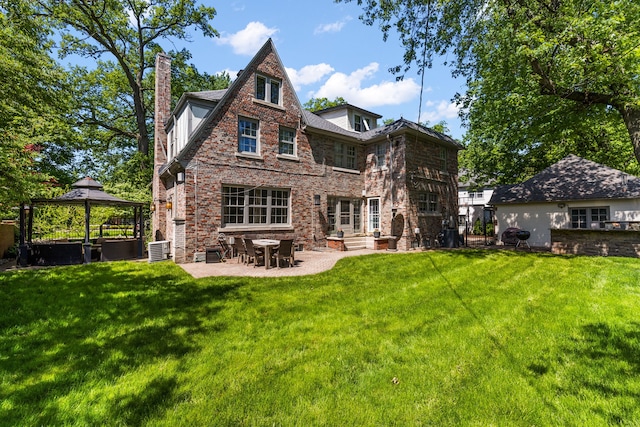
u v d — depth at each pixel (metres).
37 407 2.67
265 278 7.93
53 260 10.15
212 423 2.47
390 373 3.23
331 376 3.18
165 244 11.70
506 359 3.50
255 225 12.48
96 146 21.55
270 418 2.53
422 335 4.23
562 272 8.29
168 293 6.50
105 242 11.32
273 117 13.15
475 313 5.12
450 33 10.34
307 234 14.07
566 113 9.51
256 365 3.43
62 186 17.33
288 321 4.85
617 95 7.21
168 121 14.00
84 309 5.45
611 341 3.89
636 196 12.96
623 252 10.85
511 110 11.60
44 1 15.79
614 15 6.17
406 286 7.11
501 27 9.23
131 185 18.22
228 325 4.68
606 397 2.76
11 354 3.74
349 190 16.03
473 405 2.68
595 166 15.75
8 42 7.61
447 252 12.91
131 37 20.70
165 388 2.97
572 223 15.11
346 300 5.99
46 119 10.25
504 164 21.88
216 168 11.39
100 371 3.31
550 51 7.74
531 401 2.72
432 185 16.02
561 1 7.48
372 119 19.38
